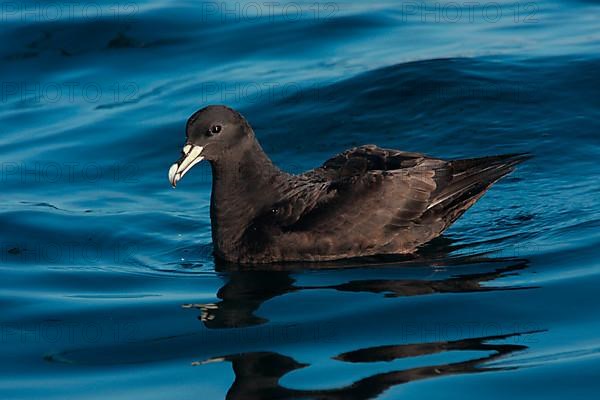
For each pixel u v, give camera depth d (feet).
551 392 36.78
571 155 61.36
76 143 66.18
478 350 40.04
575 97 67.00
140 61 75.31
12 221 56.49
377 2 82.28
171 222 56.65
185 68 74.28
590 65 70.08
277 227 50.06
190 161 49.83
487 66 70.64
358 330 42.32
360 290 46.19
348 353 40.40
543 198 56.44
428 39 76.13
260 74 72.59
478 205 56.44
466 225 54.03
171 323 44.14
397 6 81.61
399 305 44.34
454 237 52.47
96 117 68.95
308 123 66.95
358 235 49.96
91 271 50.83
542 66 70.33
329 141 65.36
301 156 63.93
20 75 74.28
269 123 67.10
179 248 53.47
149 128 67.21
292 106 68.44
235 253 50.90
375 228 50.11
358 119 66.90
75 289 48.60
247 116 67.72
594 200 55.31
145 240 54.60
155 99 70.64
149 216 57.36
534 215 54.34
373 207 50.03
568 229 51.72
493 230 53.01
